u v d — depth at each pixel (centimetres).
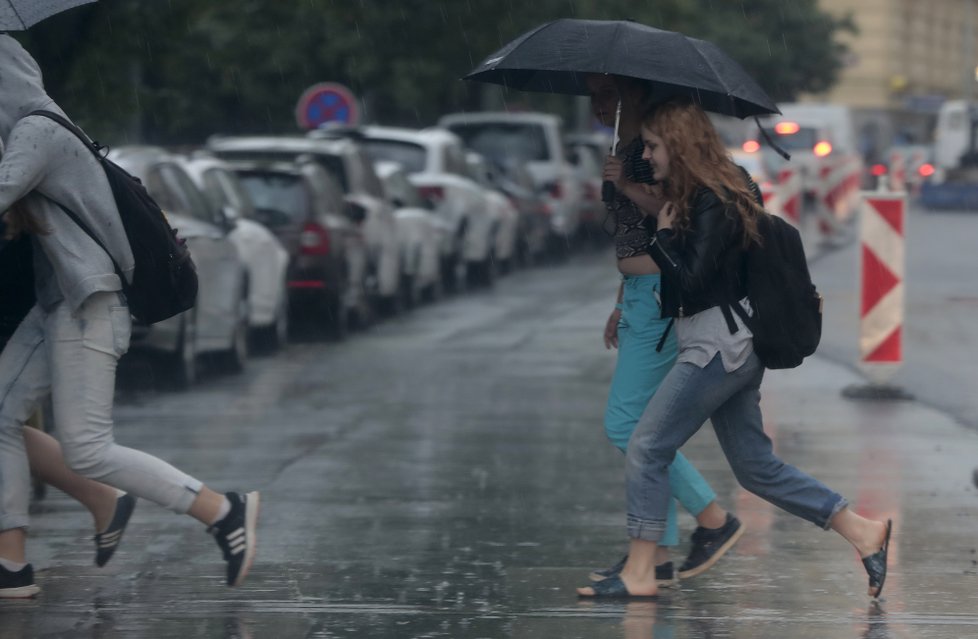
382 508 2058
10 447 1556
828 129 12669
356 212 4534
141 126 5206
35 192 1474
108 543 1620
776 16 15725
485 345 4200
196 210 3497
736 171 1515
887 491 2177
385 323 4869
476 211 6072
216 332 3506
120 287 1505
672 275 1486
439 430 2739
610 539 1875
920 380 3375
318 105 6800
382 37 8025
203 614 1517
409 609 1544
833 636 1452
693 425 1547
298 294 4234
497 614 1523
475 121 7750
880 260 3114
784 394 3173
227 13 6244
